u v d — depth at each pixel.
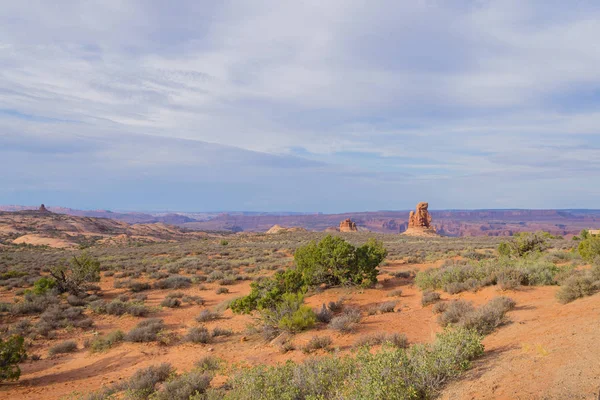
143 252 55.81
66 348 14.30
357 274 20.89
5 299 22.44
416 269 27.72
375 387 5.49
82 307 20.70
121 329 16.86
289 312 13.98
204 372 10.37
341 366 7.36
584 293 10.35
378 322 13.55
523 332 8.16
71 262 25.00
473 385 5.41
